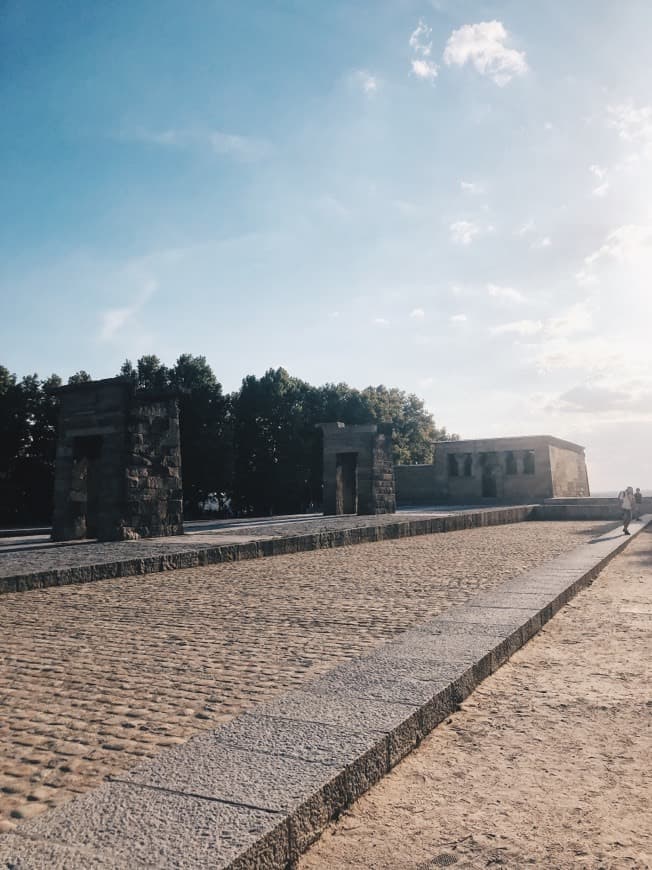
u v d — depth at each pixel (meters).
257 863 2.56
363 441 30.05
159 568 12.46
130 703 4.73
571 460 49.81
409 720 4.05
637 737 4.28
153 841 2.57
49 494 38.44
